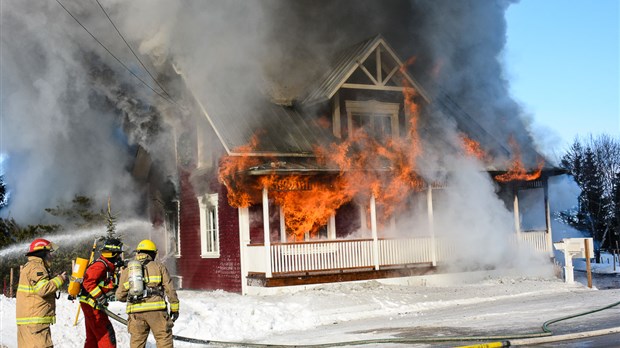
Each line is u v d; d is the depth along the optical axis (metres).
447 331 11.98
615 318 12.52
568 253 20.55
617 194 45.78
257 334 13.46
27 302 8.48
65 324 11.38
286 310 15.44
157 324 8.60
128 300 8.62
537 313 14.05
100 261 9.34
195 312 14.55
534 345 9.96
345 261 19.45
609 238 45.47
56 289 8.49
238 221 19.67
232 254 20.00
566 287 19.91
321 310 16.08
